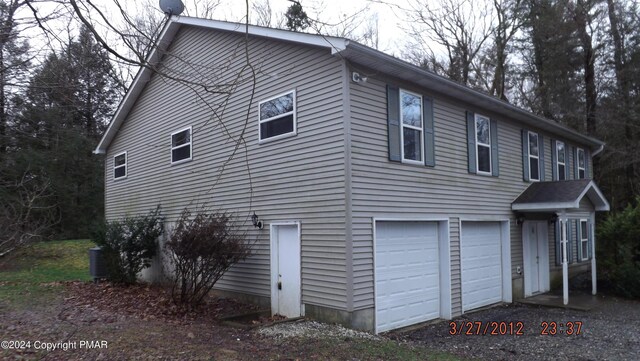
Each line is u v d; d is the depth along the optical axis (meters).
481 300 12.34
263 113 10.58
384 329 9.21
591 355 7.89
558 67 25.41
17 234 11.27
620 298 14.16
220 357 6.47
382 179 9.29
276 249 10.16
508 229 13.44
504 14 26.67
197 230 10.02
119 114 16.30
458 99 11.72
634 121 24.59
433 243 10.83
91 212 25.30
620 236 14.88
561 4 24.77
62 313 9.27
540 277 15.13
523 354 7.90
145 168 15.19
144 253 13.70
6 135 15.17
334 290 8.72
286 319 9.07
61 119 20.61
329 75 9.02
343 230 8.58
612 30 24.88
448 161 11.23
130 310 9.89
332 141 8.87
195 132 12.80
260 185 10.56
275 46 10.32
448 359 7.19
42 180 18.08
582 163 18.98
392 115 9.66
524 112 13.35
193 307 10.20
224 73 11.32
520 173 14.27
